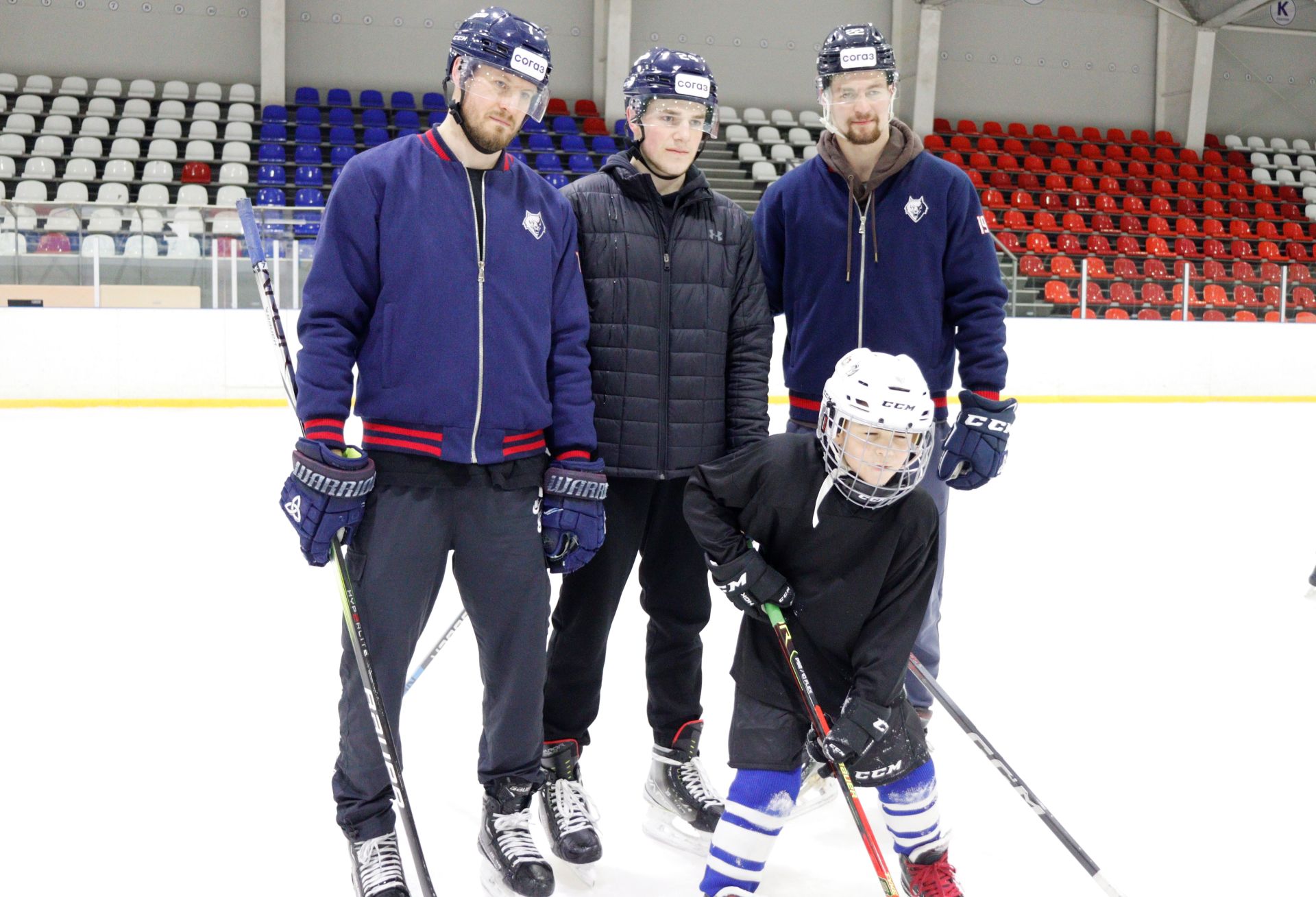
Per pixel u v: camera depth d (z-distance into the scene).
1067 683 3.08
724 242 2.19
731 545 1.90
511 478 1.93
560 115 13.49
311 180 11.91
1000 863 2.10
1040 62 14.91
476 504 1.91
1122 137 15.02
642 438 2.13
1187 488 6.03
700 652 2.26
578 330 2.02
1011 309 9.52
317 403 1.79
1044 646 3.40
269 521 4.88
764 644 1.93
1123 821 2.27
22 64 12.39
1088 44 15.02
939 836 1.91
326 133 12.59
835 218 2.41
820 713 1.80
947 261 2.44
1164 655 3.33
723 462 1.94
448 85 1.90
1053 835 2.20
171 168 11.77
